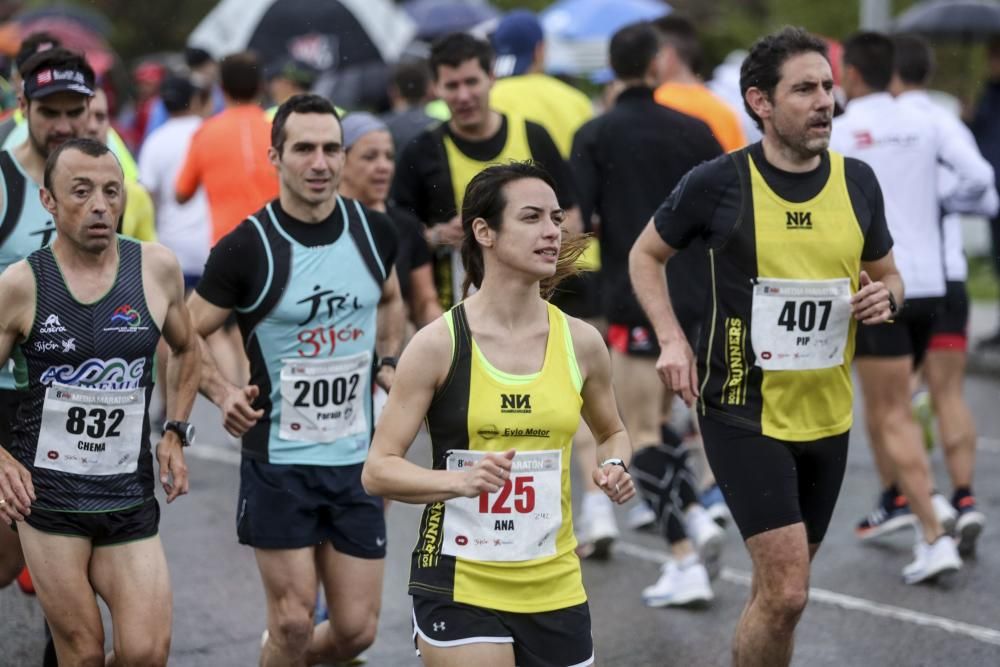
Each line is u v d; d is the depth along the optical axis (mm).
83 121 15281
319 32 45875
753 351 14281
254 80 26281
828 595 19516
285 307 14617
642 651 17469
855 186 14398
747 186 14250
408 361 11477
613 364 20594
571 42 41812
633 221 20469
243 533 14797
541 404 11508
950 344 21422
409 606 19281
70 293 13133
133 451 13477
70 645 13203
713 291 14523
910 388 20234
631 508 24516
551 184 11570
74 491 13195
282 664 14820
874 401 20250
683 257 20125
